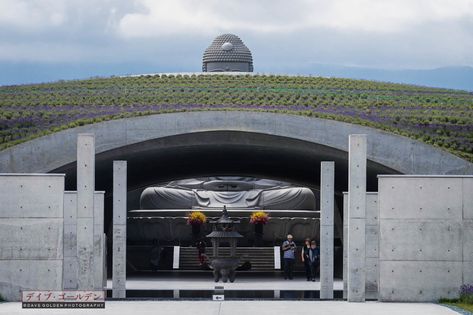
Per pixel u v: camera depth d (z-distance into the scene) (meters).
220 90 54.53
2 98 53.03
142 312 25.88
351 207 28.92
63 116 45.25
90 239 28.72
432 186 29.38
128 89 55.91
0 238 29.25
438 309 26.84
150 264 55.28
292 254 42.72
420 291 29.31
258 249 54.44
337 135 41.00
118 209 30.81
